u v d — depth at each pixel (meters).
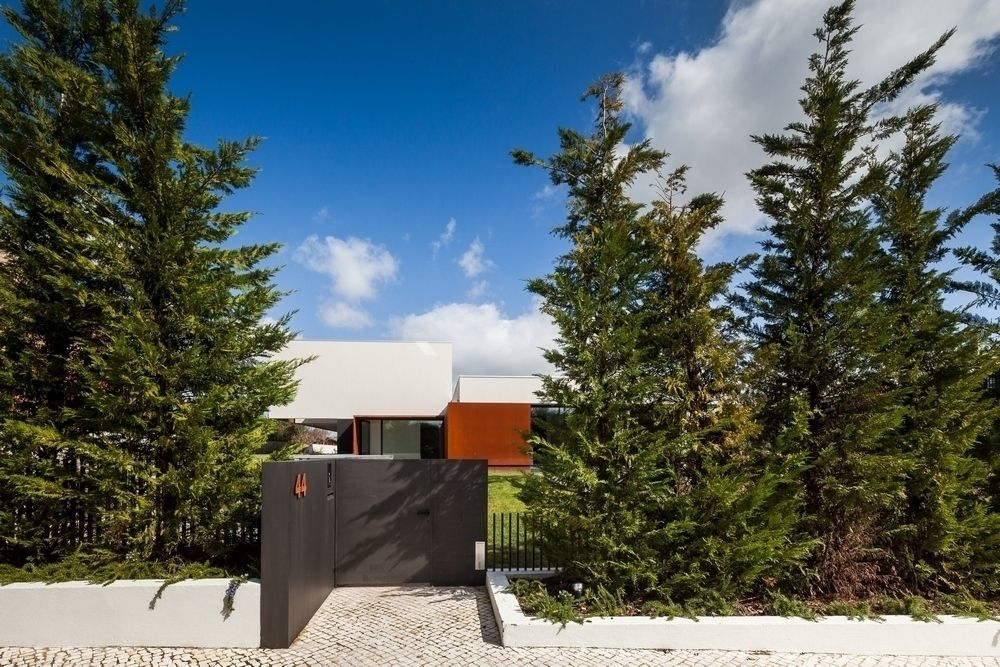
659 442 6.17
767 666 5.10
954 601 6.02
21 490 5.61
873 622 5.50
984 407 6.45
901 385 6.54
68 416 5.98
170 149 6.43
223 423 6.51
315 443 53.28
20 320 6.01
